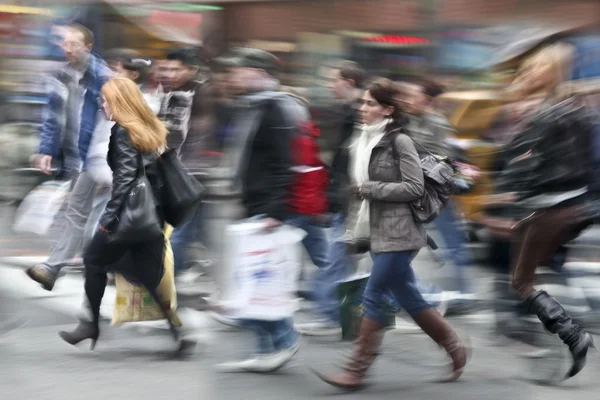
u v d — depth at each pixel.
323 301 15.00
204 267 18.53
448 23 24.41
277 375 12.89
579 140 12.41
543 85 12.84
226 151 17.55
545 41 23.22
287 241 12.95
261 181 13.00
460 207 18.58
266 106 13.05
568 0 23.41
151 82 17.50
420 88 15.78
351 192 12.33
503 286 14.78
